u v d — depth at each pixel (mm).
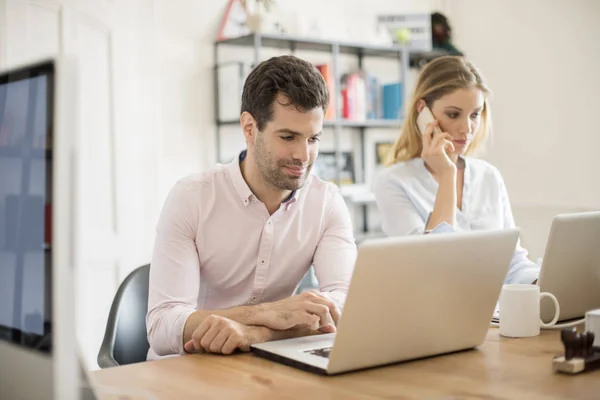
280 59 1692
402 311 1222
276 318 1462
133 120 3496
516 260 2188
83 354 944
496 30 4559
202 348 1438
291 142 1673
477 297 1320
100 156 3344
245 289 1908
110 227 3379
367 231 4527
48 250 808
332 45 4074
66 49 3199
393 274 1177
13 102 904
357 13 4434
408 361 1292
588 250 1566
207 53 3812
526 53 4395
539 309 1499
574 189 4152
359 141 4512
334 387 1131
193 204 1814
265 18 3807
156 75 3607
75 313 815
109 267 3371
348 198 4234
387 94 4402
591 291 1617
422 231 2281
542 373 1179
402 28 4492
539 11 4309
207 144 3818
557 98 4234
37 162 831
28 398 855
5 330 919
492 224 2461
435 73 2334
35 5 3109
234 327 1403
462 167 2475
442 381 1150
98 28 3350
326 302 1510
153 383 1187
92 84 3318
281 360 1301
